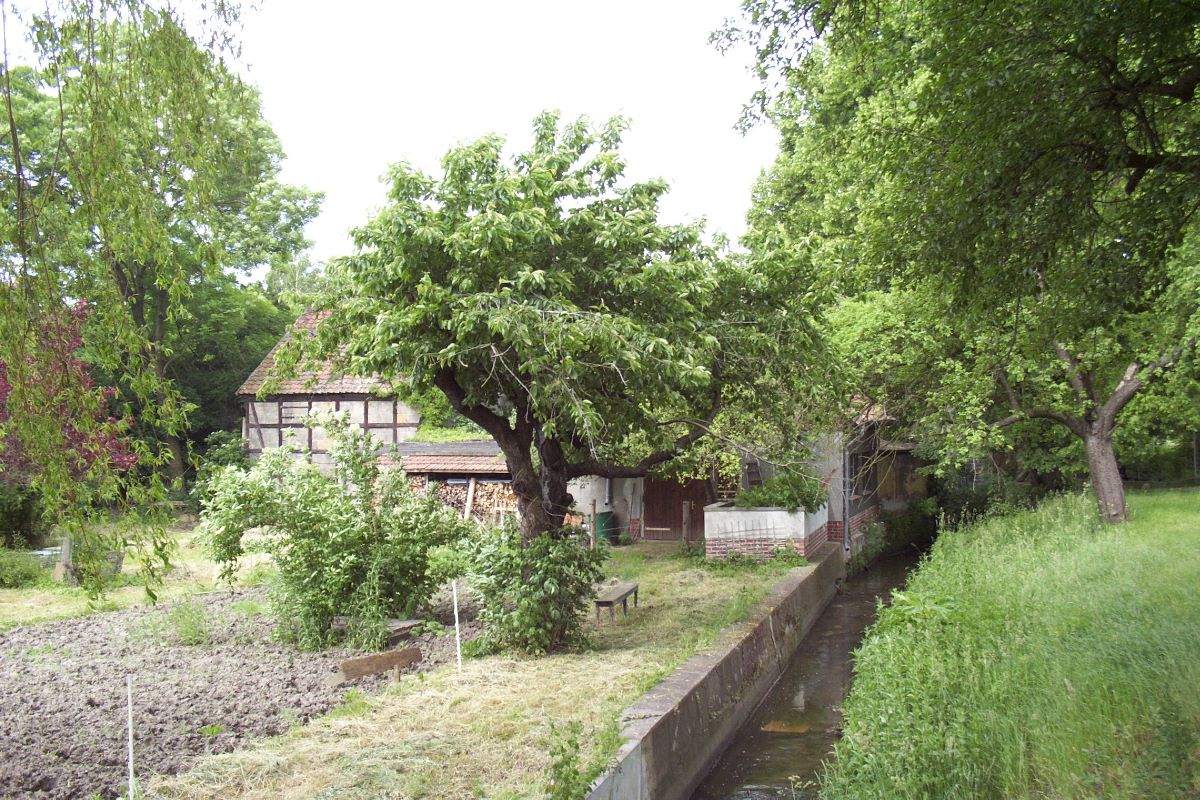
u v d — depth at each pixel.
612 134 10.44
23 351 5.26
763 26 8.25
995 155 7.34
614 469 11.48
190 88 6.05
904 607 10.20
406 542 11.70
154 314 27.30
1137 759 5.88
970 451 18.34
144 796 5.83
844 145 11.24
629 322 9.01
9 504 18.50
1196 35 6.91
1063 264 8.62
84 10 5.68
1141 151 8.05
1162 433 25.02
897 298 16.69
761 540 18.16
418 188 9.65
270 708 8.14
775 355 11.53
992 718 6.76
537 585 10.18
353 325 10.36
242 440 27.23
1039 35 6.92
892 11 8.30
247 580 16.27
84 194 5.60
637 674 9.02
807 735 10.16
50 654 10.66
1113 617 8.82
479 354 9.49
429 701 8.12
